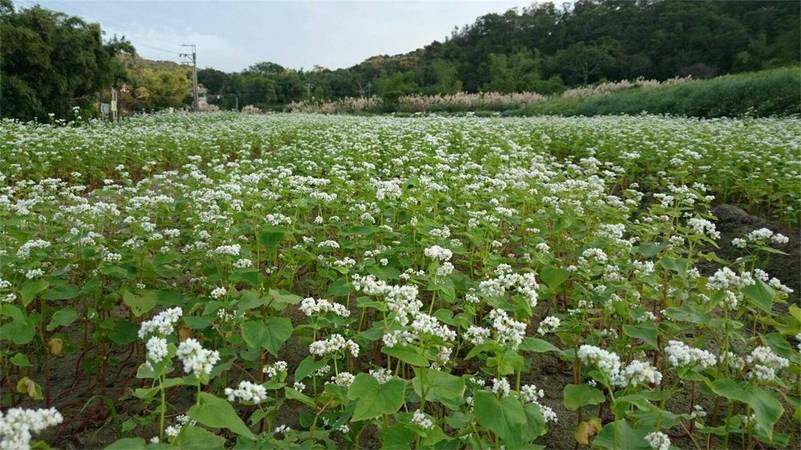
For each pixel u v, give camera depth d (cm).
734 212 1079
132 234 639
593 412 473
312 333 520
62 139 1641
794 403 387
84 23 3903
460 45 8981
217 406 276
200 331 489
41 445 276
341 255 702
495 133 1794
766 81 2920
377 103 5956
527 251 627
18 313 420
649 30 6569
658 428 336
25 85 3369
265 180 883
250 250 610
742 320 624
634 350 482
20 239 541
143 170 1492
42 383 512
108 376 528
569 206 731
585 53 6538
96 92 4228
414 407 462
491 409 294
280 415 466
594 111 3828
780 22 5381
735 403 465
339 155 1230
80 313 588
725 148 1467
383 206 668
